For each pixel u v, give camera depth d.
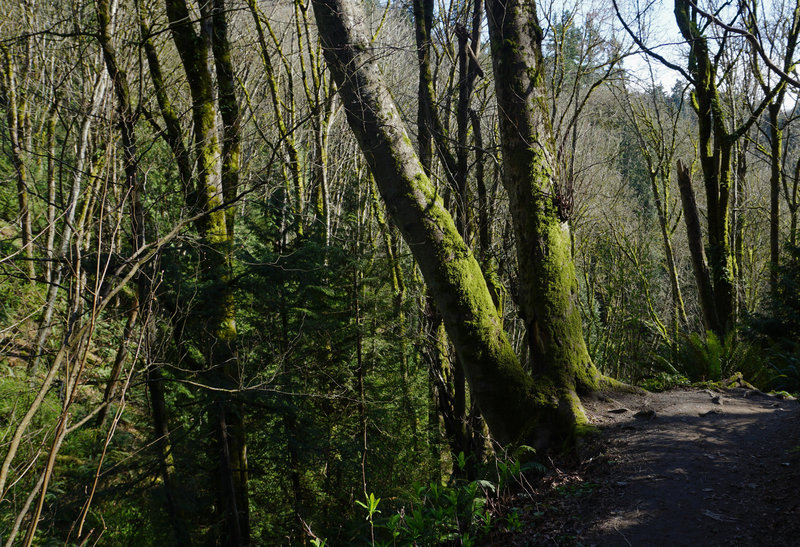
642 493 4.76
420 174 7.55
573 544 4.17
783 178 18.03
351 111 7.45
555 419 6.92
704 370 10.07
